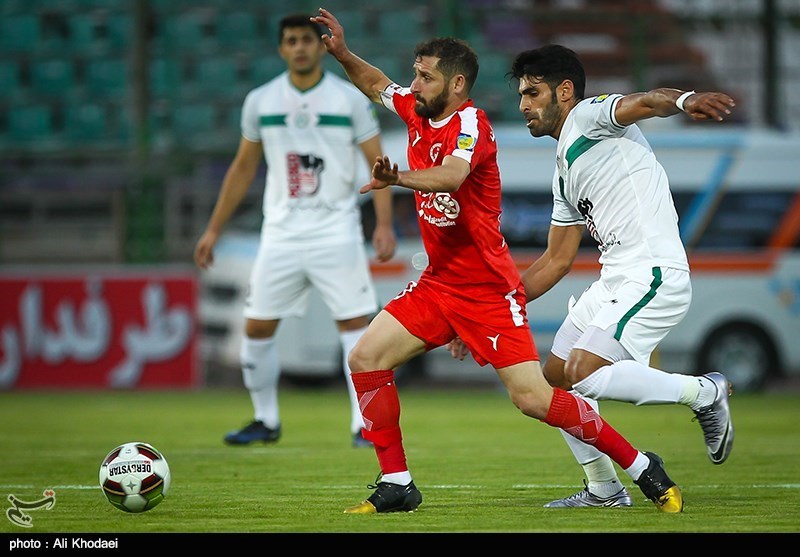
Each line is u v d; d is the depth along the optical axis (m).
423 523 17.56
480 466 26.67
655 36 67.56
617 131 18.67
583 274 54.94
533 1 65.88
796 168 57.66
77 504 19.86
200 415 42.62
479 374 57.97
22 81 66.00
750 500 20.34
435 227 18.73
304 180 30.27
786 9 65.25
